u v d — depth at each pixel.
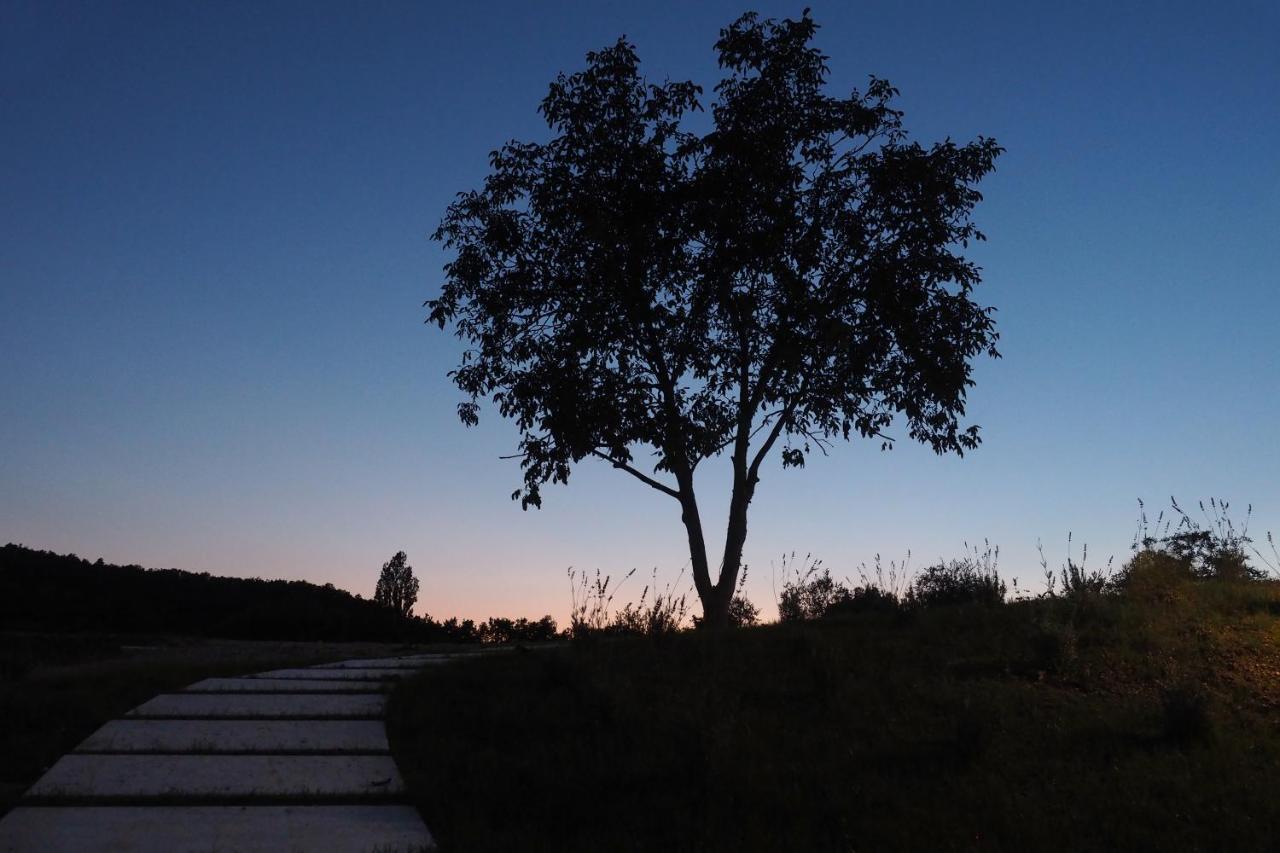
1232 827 6.18
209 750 8.09
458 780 7.47
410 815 6.86
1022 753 7.48
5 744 8.10
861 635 11.37
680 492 15.73
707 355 15.95
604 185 15.53
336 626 24.80
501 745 8.30
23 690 10.22
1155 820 6.34
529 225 16.02
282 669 12.04
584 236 15.15
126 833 6.29
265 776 7.48
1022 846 5.99
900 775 7.16
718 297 15.49
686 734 7.97
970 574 14.48
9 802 6.79
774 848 6.07
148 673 11.23
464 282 15.83
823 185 15.32
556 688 9.82
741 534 15.51
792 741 7.90
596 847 6.23
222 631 24.39
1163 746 7.54
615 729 8.38
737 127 15.14
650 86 15.95
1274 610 11.46
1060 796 6.73
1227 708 8.41
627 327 15.75
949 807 6.52
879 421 15.76
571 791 7.05
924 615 11.94
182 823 6.51
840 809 6.57
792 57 15.35
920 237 14.88
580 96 15.75
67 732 8.48
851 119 15.23
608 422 14.98
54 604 25.45
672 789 7.08
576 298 15.62
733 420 15.93
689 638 11.66
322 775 7.57
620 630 12.41
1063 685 9.10
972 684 9.12
